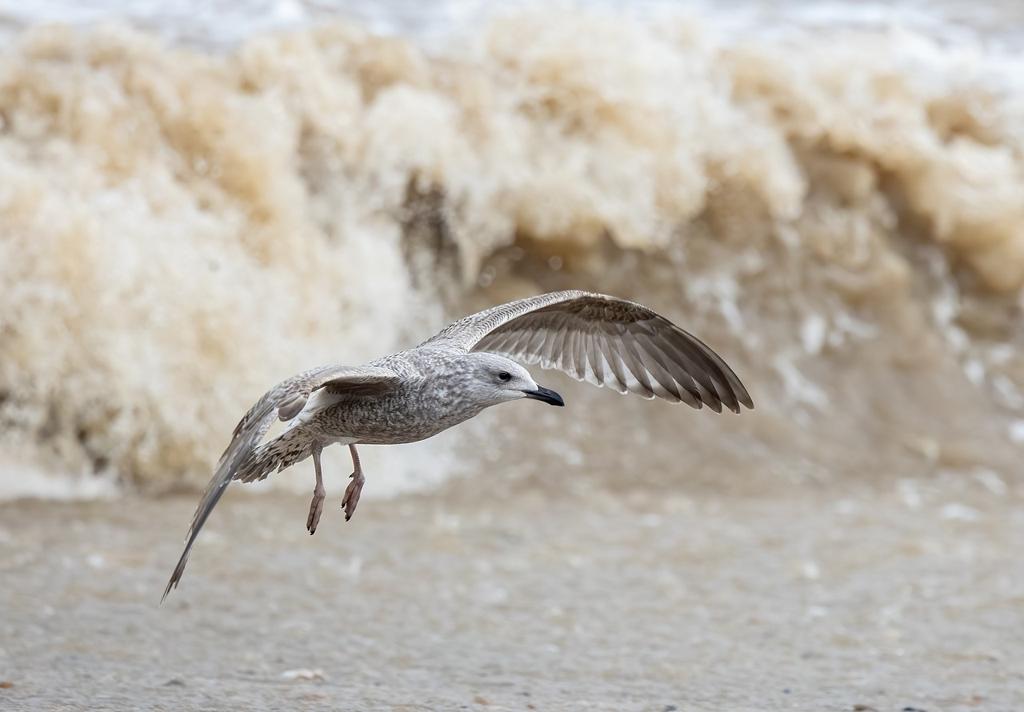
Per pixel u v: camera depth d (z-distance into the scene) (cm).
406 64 1806
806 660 982
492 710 799
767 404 1759
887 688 902
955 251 1980
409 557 1283
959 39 2334
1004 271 1969
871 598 1184
